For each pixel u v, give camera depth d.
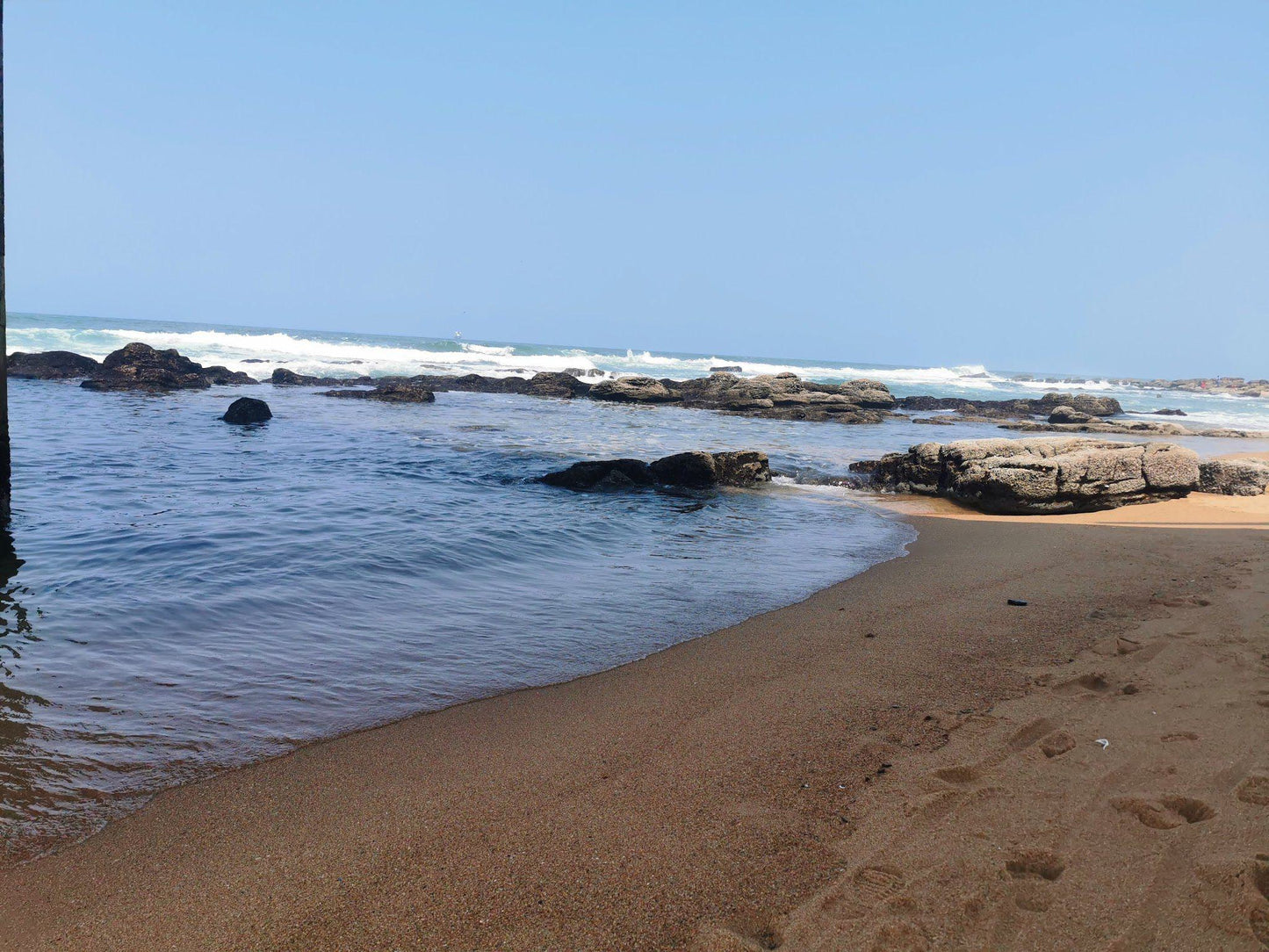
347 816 3.81
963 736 4.54
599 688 5.54
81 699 5.08
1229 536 11.08
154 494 12.21
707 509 13.61
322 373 51.25
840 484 17.11
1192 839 3.25
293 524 10.42
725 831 3.62
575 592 8.12
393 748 4.57
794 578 8.90
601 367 72.44
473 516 11.80
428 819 3.77
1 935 2.94
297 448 18.64
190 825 3.72
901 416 40.72
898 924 2.87
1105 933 2.76
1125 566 9.12
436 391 43.22
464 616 7.19
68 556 8.48
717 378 46.66
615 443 23.11
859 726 4.78
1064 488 13.62
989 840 3.38
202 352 55.59
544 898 3.14
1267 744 4.05
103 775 4.18
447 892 3.20
